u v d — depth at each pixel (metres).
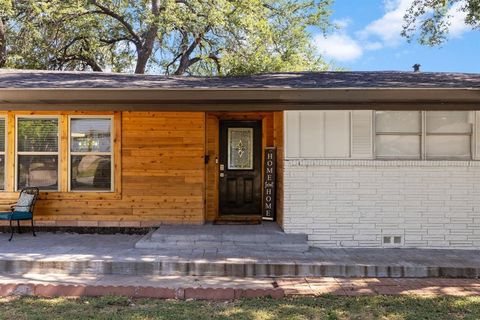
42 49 18.73
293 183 7.62
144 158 8.50
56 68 20.16
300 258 6.71
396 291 5.54
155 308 4.85
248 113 8.98
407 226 7.59
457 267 6.32
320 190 7.62
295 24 22.27
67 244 7.52
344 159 7.60
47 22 18.12
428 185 7.59
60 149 8.48
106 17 20.88
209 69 22.80
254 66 19.58
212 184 8.88
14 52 18.00
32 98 6.38
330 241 7.59
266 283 5.94
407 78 8.06
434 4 11.65
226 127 9.30
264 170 8.88
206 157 8.73
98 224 8.46
